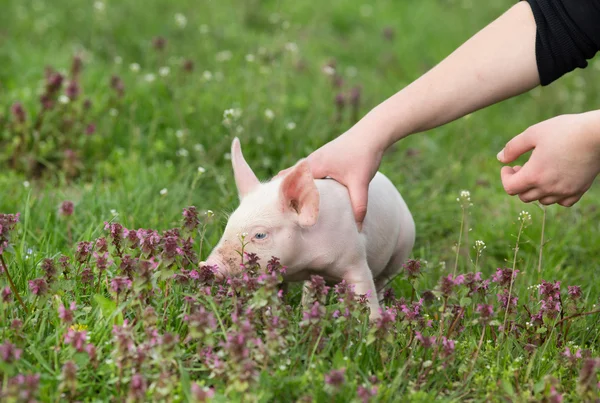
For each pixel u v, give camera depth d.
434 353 3.71
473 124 8.76
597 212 6.85
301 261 4.25
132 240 4.11
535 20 3.97
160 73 8.09
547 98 10.23
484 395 3.62
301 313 4.16
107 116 7.53
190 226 4.19
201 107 7.76
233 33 10.98
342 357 3.53
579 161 3.63
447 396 3.64
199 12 11.63
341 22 12.83
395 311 3.96
